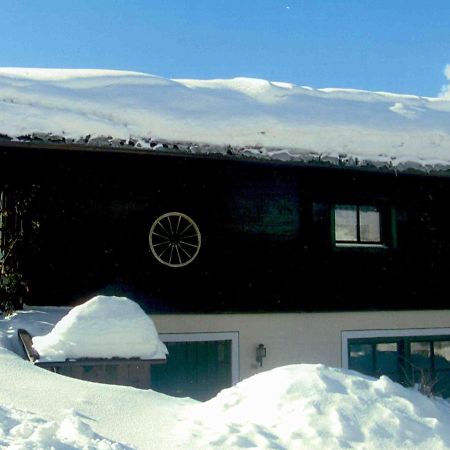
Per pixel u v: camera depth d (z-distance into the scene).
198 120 9.26
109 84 9.52
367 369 10.40
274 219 9.95
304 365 5.84
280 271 9.92
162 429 4.74
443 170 10.07
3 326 7.98
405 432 4.81
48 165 9.16
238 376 9.66
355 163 9.67
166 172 9.57
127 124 8.93
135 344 6.46
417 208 10.66
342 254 10.23
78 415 4.75
